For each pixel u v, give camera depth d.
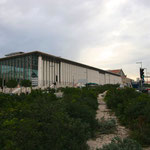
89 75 111.62
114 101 14.43
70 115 7.03
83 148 5.06
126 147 4.56
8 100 9.09
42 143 4.27
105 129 7.67
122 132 7.57
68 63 92.50
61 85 82.56
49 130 4.52
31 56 72.38
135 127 7.43
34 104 6.33
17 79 72.56
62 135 4.62
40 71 74.06
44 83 75.62
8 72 75.12
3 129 4.38
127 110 9.08
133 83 54.62
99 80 125.69
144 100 9.62
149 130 6.41
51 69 80.94
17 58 74.06
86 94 20.20
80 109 7.56
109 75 143.62
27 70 71.50
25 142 3.97
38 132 4.41
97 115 12.09
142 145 5.85
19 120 5.19
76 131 5.09
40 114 5.30
